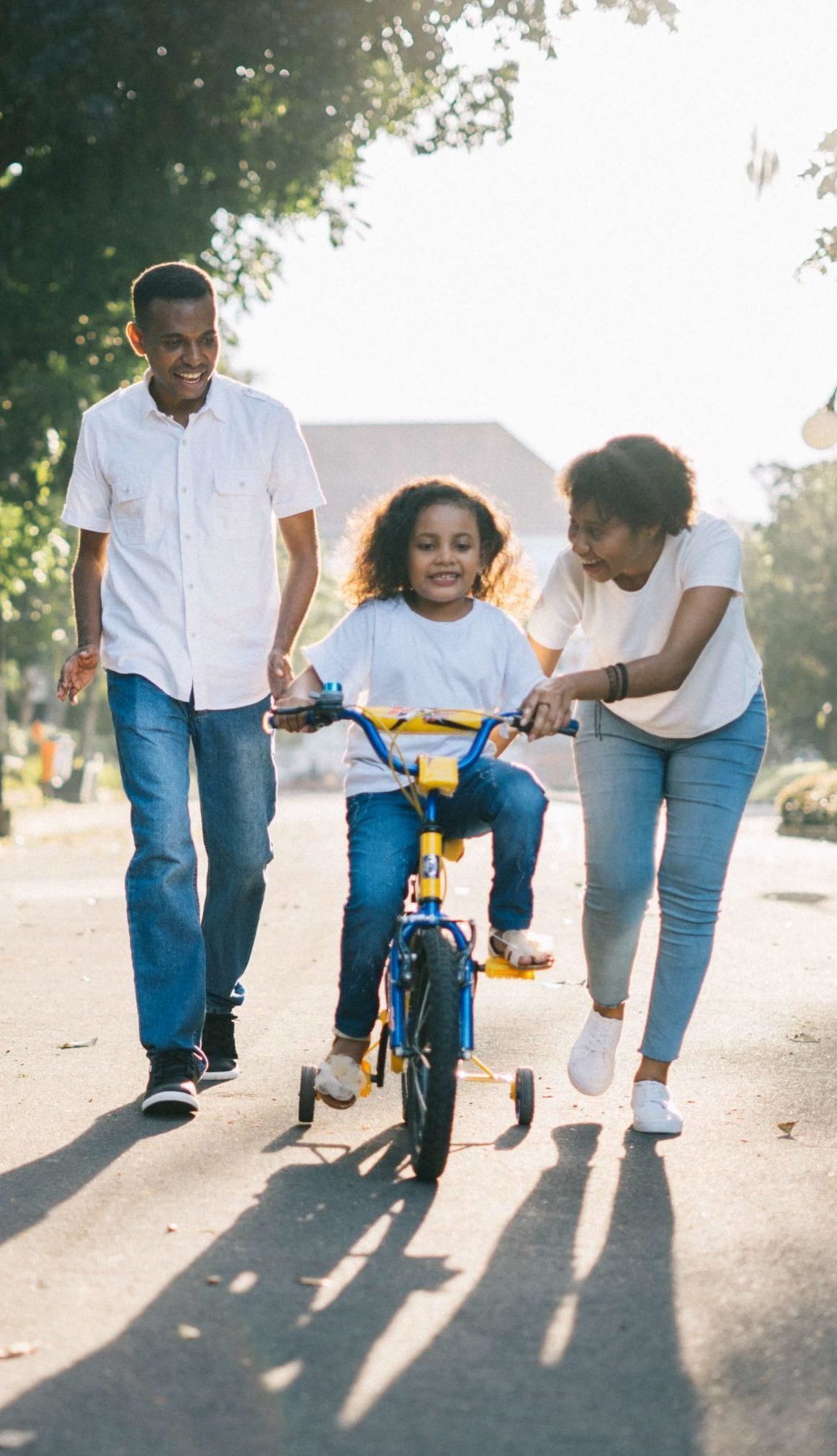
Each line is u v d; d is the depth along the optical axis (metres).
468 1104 5.17
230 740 5.34
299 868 16.20
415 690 4.75
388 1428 2.77
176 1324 3.24
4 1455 2.66
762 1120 4.96
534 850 4.52
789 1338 3.17
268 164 15.32
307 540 5.42
